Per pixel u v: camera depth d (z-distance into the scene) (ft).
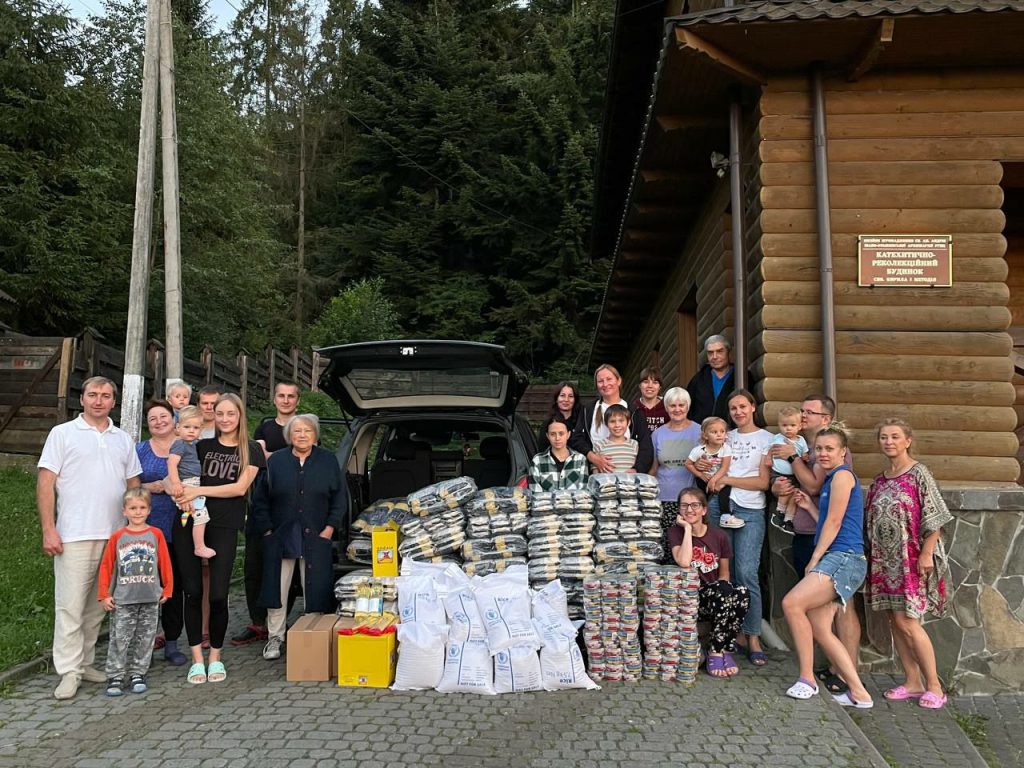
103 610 17.15
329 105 125.90
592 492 18.38
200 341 73.51
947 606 17.88
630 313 47.55
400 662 16.24
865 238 19.93
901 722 15.53
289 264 107.55
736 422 18.69
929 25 18.12
